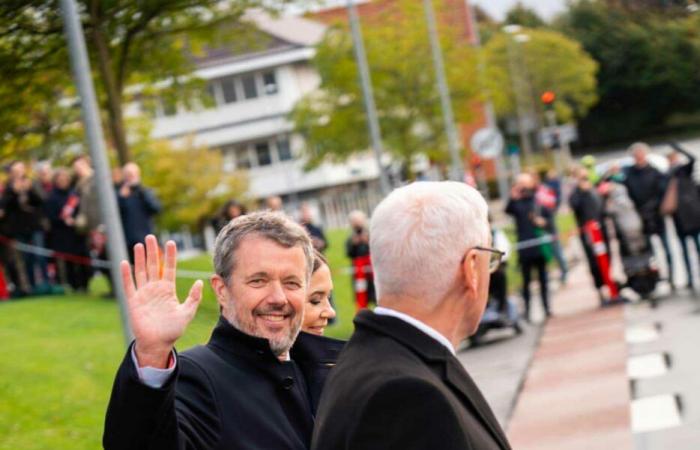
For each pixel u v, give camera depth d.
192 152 56.53
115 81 16.81
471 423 3.86
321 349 5.34
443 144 41.53
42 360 15.59
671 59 87.75
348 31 41.69
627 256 21.16
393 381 3.76
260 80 77.62
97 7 15.17
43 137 16.28
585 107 80.81
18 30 13.56
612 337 17.86
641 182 21.25
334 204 67.38
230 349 4.98
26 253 22.58
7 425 12.30
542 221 21.52
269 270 4.96
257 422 4.85
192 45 18.03
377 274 4.06
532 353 17.66
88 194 21.72
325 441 3.85
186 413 4.73
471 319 4.09
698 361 14.95
